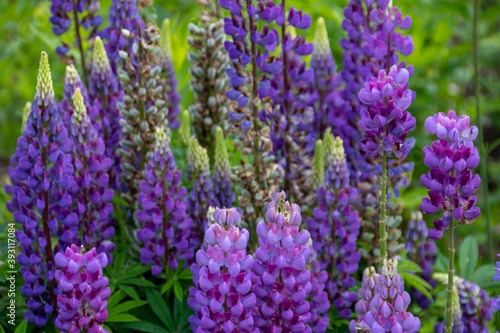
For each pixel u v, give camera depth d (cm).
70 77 182
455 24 313
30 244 172
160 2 260
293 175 183
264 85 177
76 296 161
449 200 161
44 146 170
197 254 157
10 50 269
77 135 177
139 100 183
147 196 178
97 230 179
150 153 182
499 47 325
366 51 180
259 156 177
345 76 185
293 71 180
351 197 177
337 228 177
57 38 228
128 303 177
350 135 185
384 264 156
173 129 198
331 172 176
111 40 190
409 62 245
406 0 248
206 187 182
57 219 175
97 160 178
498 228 259
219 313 158
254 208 177
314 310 171
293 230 158
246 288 157
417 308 189
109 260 180
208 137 196
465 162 159
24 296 180
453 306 171
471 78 320
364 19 182
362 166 180
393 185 181
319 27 190
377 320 156
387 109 163
